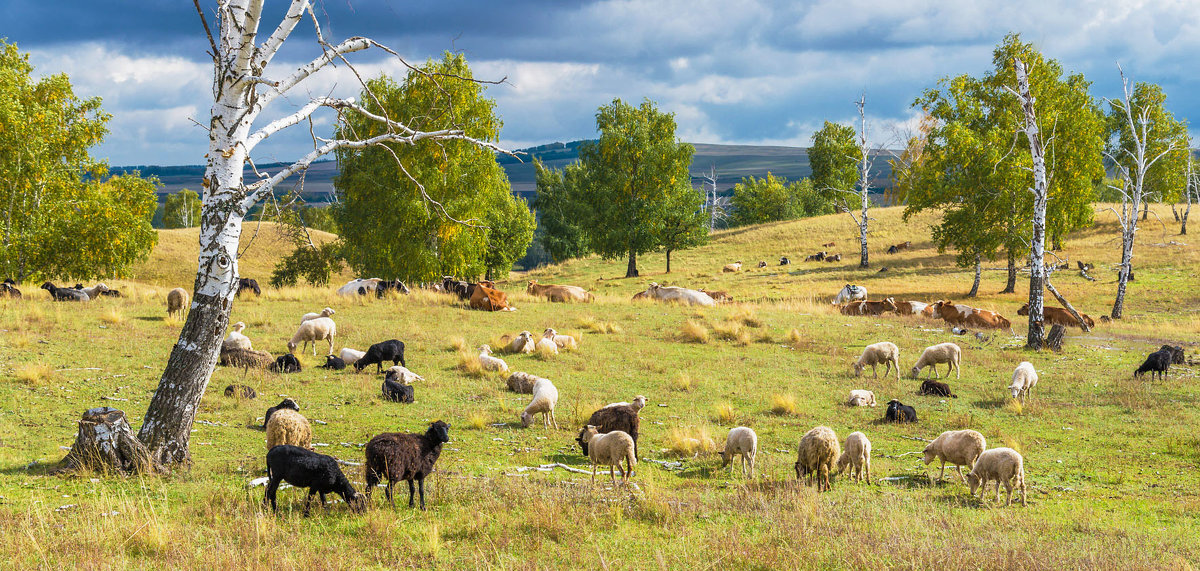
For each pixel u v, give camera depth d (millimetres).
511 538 7430
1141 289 43281
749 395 16969
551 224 93812
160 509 7922
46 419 12000
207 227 9914
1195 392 17297
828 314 31219
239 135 9938
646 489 9586
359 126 38312
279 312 25359
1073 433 13961
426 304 28797
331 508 8125
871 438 13570
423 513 8219
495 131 40281
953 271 55000
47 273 37531
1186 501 9648
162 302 26188
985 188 41844
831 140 89938
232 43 9883
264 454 10688
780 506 8930
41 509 7562
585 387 17234
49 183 36562
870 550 7141
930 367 20281
